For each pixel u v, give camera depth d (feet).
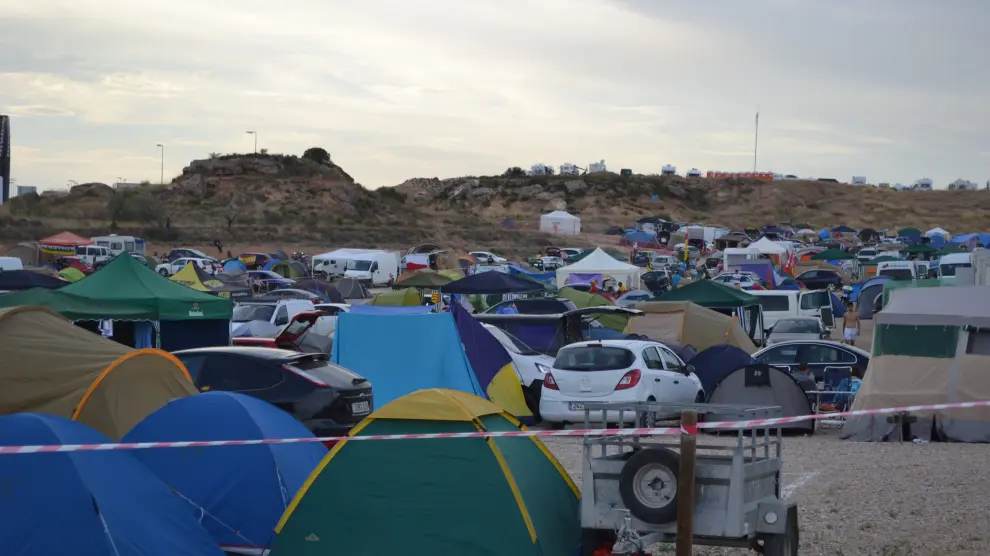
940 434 53.67
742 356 70.79
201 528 26.48
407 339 56.44
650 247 339.16
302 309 96.32
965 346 54.19
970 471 41.96
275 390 41.50
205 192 379.35
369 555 26.00
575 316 71.87
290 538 26.73
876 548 30.83
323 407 41.37
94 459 24.67
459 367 56.18
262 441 26.07
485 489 26.02
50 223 310.65
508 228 392.47
